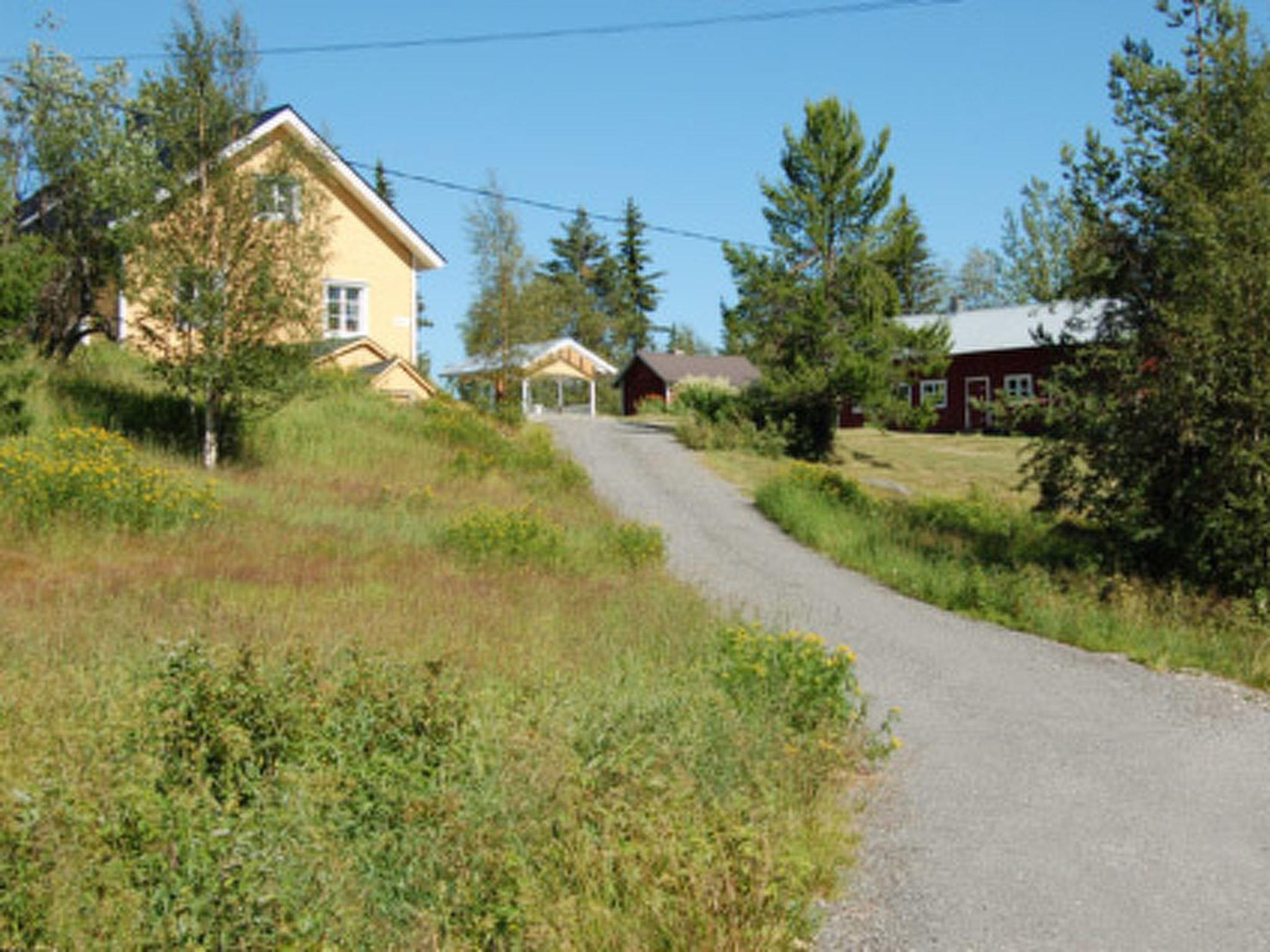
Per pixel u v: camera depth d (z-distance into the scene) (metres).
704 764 5.83
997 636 12.25
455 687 6.09
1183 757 7.68
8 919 3.66
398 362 29.66
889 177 31.33
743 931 4.20
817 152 30.92
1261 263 13.52
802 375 30.47
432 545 13.90
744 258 31.28
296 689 5.86
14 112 20.80
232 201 18.06
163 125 18.22
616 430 35.62
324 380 21.36
